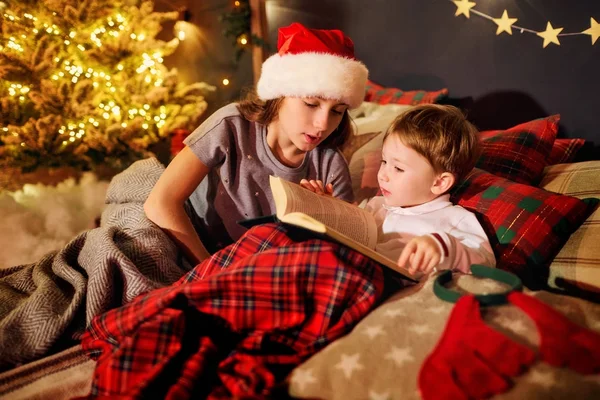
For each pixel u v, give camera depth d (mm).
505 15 1675
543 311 639
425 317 712
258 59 2494
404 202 1063
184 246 1090
